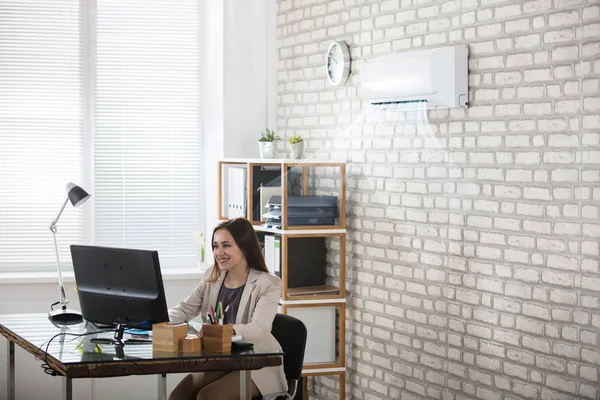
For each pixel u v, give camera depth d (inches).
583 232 147.5
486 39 167.0
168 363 131.4
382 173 199.3
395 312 196.7
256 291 161.0
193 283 244.5
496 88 165.0
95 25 248.1
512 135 161.6
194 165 255.8
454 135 176.2
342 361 211.5
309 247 213.8
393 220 195.9
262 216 217.5
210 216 251.0
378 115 200.1
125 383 238.2
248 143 245.1
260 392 154.6
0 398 231.9
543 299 155.9
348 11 210.2
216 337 136.6
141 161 251.8
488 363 169.3
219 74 245.6
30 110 244.2
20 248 243.6
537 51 155.6
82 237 248.1
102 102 249.0
